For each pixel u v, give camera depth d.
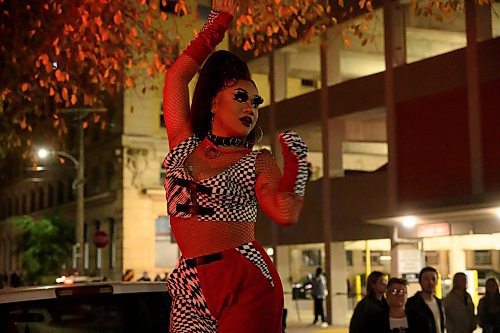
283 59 30.14
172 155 3.03
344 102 26.53
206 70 3.05
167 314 6.50
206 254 2.86
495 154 21.48
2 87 17.00
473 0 22.02
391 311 8.62
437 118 23.12
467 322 12.10
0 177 61.81
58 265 41.19
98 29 18.36
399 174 24.31
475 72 22.00
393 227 23.72
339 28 26.56
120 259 42.75
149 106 43.44
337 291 27.11
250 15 20.53
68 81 20.28
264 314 2.84
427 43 29.67
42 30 16.92
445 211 20.41
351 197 26.31
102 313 6.37
